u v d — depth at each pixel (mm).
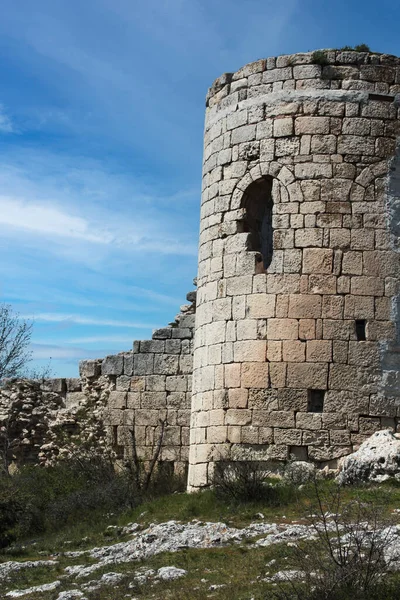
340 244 21609
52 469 28531
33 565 17531
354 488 18750
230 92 23594
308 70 22438
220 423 21891
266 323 21609
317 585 12367
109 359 30016
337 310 21344
